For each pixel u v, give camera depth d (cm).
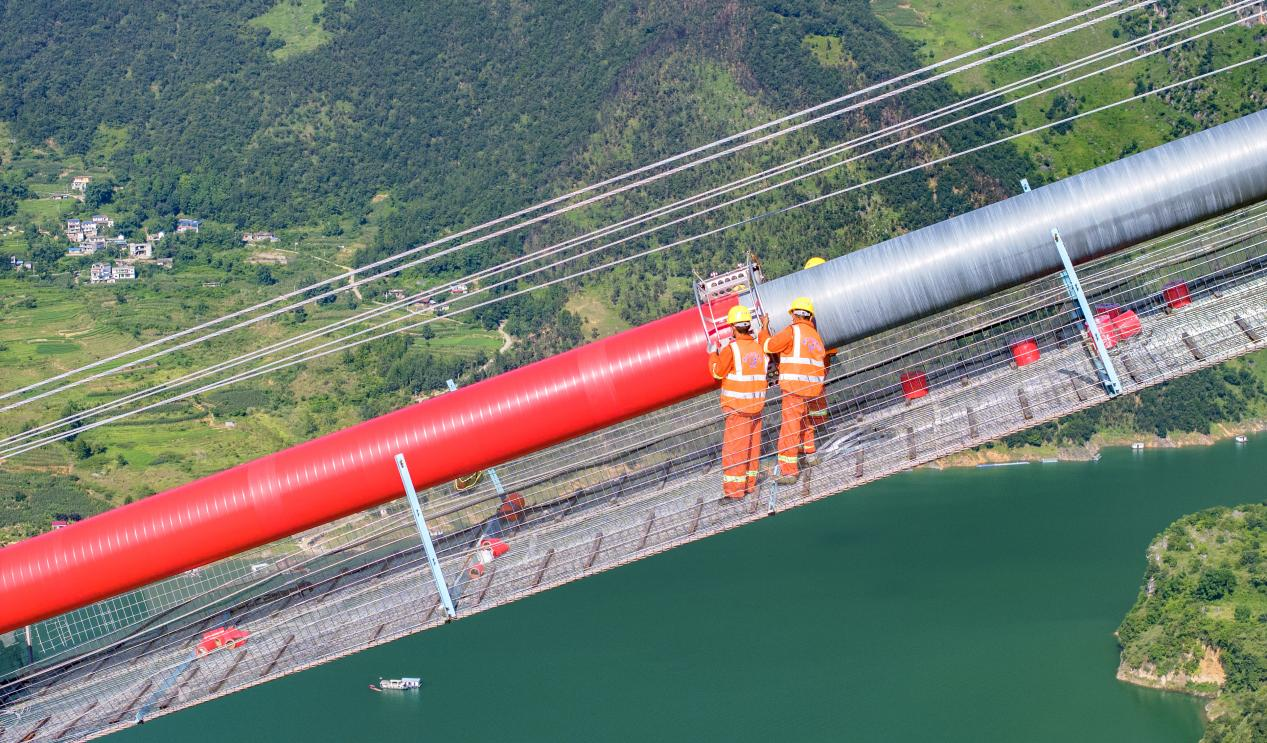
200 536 2327
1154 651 8644
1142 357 2223
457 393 2330
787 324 2250
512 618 10556
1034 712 7956
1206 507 13900
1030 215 2236
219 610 2492
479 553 2303
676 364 2248
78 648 2492
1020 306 2262
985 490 15050
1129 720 7950
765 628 9812
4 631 2416
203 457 16762
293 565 2466
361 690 8862
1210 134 2220
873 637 9425
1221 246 2272
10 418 17725
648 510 2289
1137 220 2217
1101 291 2325
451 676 9094
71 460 16312
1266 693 7938
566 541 2292
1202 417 19488
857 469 2184
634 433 2419
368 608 2308
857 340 2306
